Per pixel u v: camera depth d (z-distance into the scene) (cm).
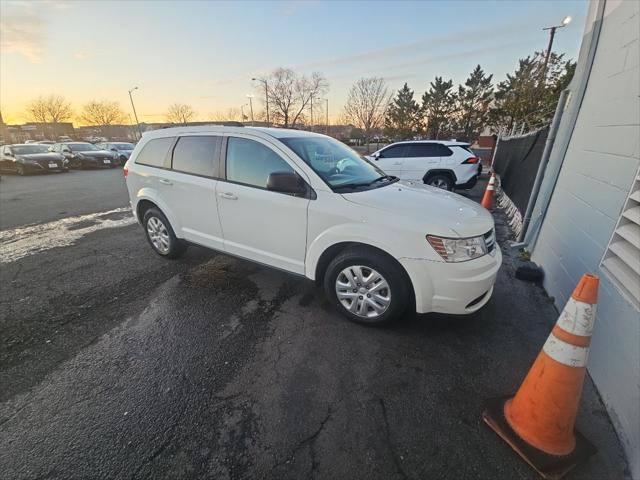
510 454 162
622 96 236
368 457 161
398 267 239
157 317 288
